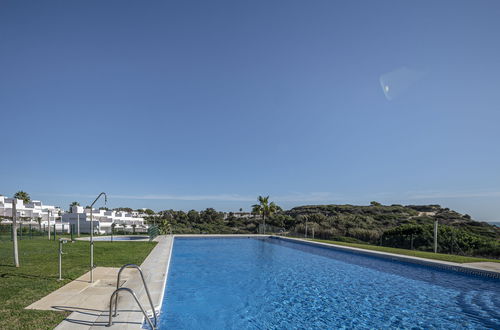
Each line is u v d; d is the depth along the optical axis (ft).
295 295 27.76
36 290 20.71
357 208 156.15
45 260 33.24
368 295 27.63
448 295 27.35
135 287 22.88
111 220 127.54
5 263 30.53
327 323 20.79
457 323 20.59
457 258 41.70
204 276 35.86
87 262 32.71
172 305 23.81
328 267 41.96
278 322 20.97
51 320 15.53
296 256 53.57
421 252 49.29
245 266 42.91
